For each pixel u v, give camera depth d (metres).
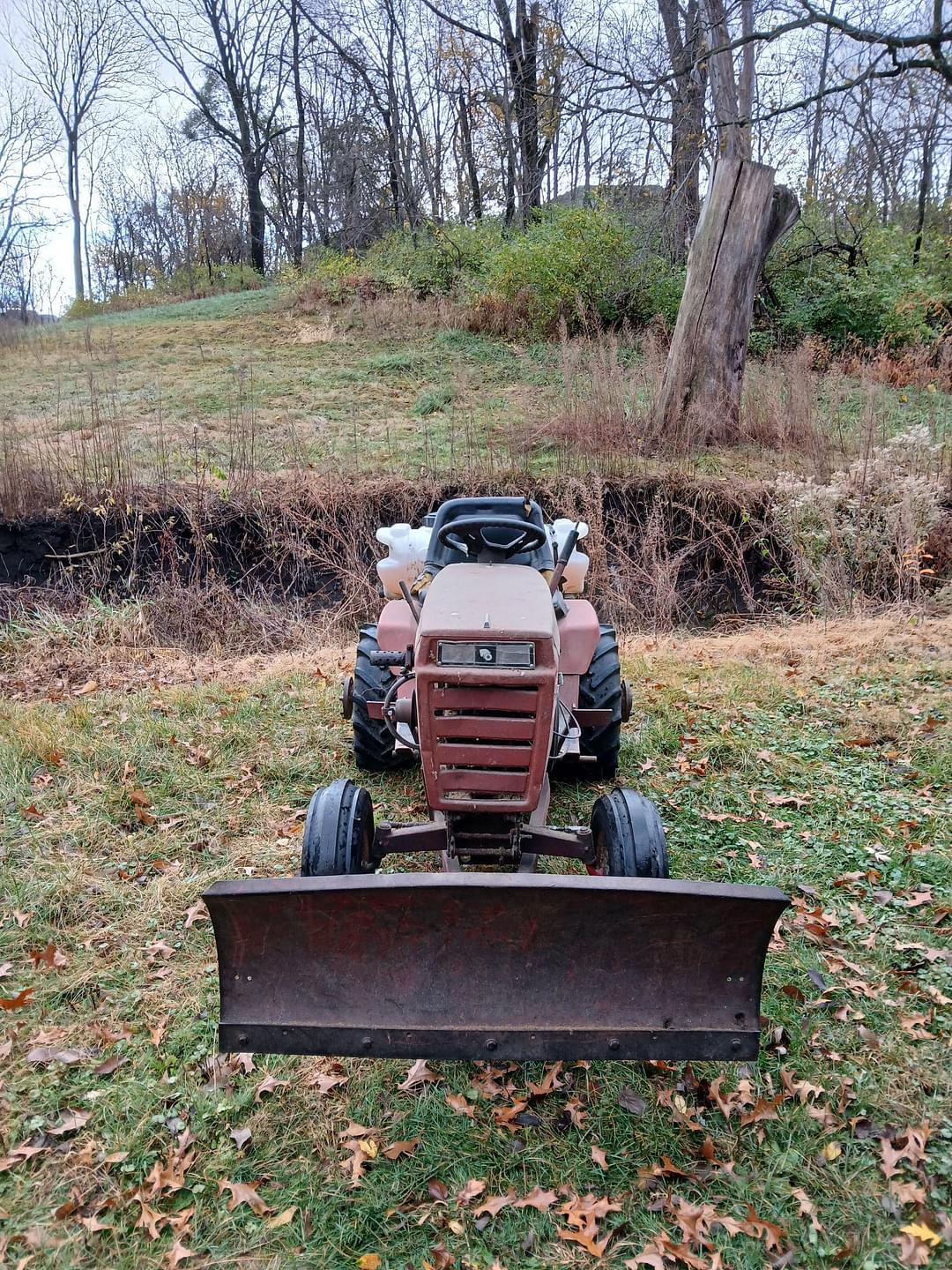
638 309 14.80
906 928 3.67
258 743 5.46
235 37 29.08
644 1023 2.50
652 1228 2.45
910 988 3.31
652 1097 2.89
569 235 15.15
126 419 11.98
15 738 5.38
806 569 8.38
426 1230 2.47
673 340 11.14
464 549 4.07
